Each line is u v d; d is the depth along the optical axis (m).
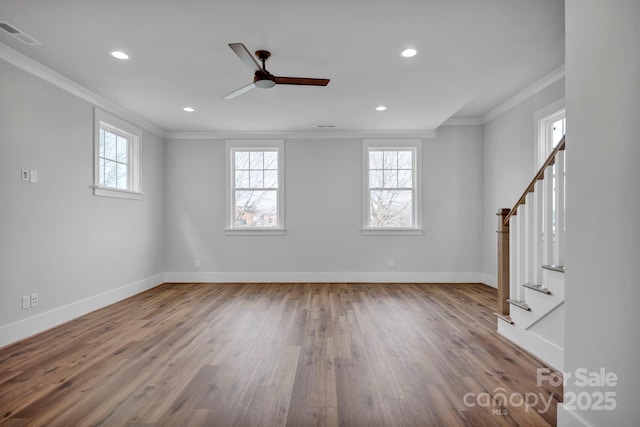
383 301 4.25
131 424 1.69
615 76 1.30
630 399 1.25
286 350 2.65
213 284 5.42
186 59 3.00
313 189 5.56
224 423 1.70
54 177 3.34
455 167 5.50
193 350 2.66
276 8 2.27
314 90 3.73
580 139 1.48
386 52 2.89
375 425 1.69
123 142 4.65
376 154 5.64
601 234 1.38
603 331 1.36
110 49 2.83
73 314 3.54
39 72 3.13
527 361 2.44
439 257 5.52
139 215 4.85
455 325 3.28
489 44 2.77
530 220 2.63
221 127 5.30
